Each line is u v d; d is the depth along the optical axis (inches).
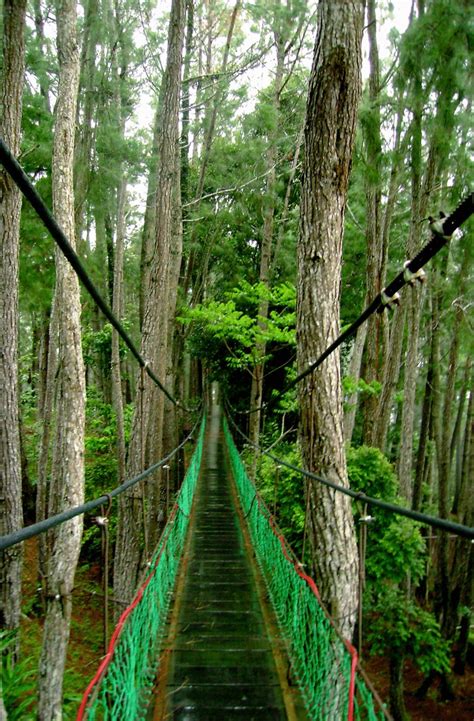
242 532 257.9
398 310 248.7
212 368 511.5
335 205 125.2
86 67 283.7
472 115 184.7
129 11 303.7
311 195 125.6
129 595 203.2
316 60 119.7
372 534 201.8
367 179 215.8
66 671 189.2
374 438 252.7
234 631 144.3
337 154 122.6
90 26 265.7
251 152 367.9
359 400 413.1
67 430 148.1
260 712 104.0
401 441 253.6
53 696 133.8
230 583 184.4
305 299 127.9
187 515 266.4
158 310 225.3
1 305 175.0
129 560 205.8
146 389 225.9
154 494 233.5
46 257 289.9
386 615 201.8
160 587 134.3
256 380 351.3
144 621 102.3
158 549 134.6
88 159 277.1
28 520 336.2
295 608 116.6
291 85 457.4
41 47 275.3
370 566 195.6
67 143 156.7
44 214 60.0
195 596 171.3
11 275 176.1
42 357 411.2
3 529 173.2
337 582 121.6
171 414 345.1
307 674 104.2
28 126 264.7
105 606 84.2
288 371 341.7
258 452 347.6
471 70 172.1
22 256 275.1
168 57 227.5
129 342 129.4
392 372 251.0
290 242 436.1
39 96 281.4
